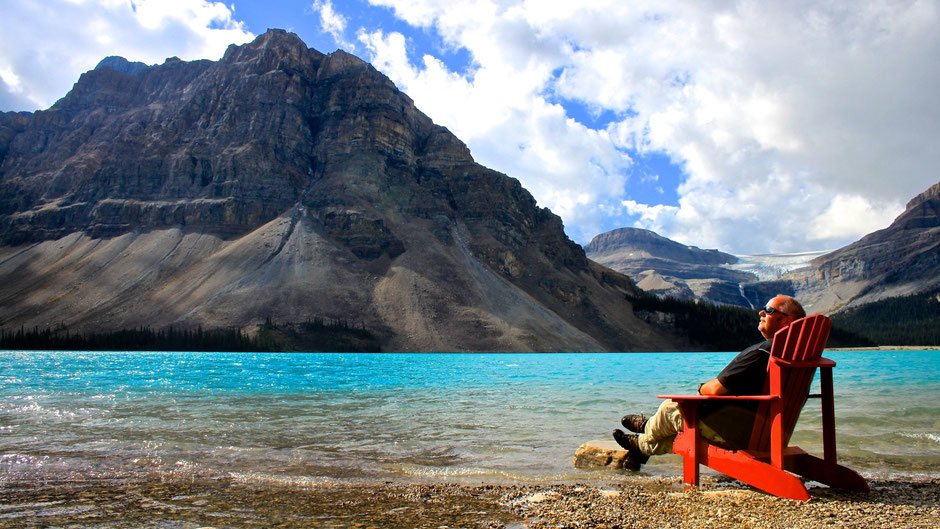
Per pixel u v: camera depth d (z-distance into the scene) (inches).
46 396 936.9
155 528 250.1
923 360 3703.3
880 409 738.8
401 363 3270.2
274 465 423.8
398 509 297.1
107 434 549.6
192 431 573.9
